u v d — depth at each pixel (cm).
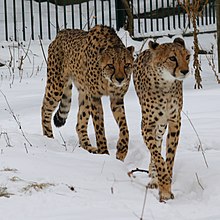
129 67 1232
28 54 2395
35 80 2086
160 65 1035
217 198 947
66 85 1426
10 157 1058
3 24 2761
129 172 1074
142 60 1108
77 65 1349
